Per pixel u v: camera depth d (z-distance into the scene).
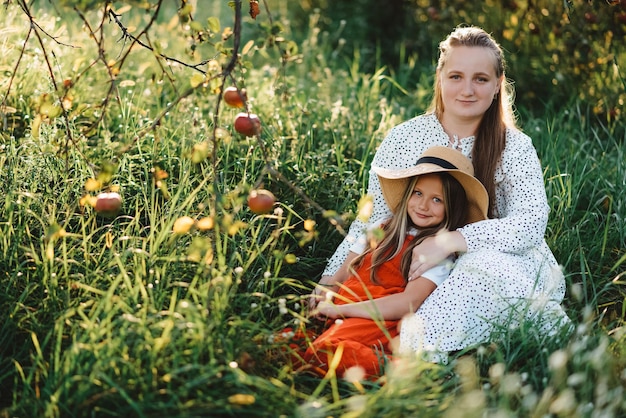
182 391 2.18
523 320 2.64
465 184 2.97
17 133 3.70
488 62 3.02
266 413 2.22
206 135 3.63
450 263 2.83
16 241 2.78
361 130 4.33
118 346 2.29
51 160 3.24
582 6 4.68
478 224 2.90
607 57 4.67
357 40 6.30
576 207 3.90
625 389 2.42
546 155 4.04
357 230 3.19
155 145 3.43
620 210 3.65
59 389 2.17
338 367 2.59
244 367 2.39
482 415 2.19
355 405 2.12
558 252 3.42
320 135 4.17
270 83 4.74
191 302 2.58
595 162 4.04
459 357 2.69
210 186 3.04
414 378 2.39
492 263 2.78
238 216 3.09
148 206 3.24
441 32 5.72
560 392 2.37
